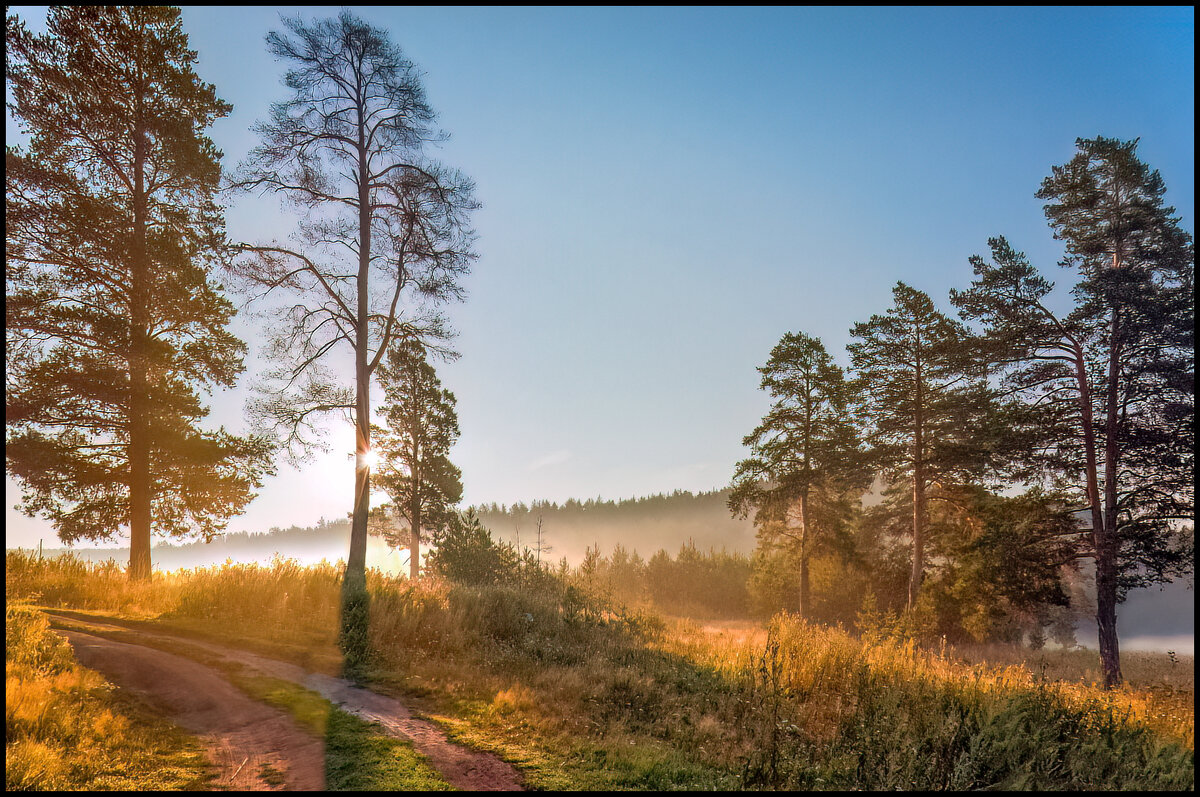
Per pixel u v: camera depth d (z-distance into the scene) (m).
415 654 12.12
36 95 19.08
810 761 8.21
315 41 19.72
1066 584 34.12
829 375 35.75
